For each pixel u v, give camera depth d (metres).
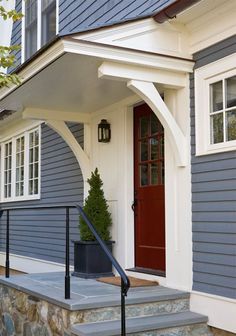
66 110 6.24
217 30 4.30
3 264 10.04
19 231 9.16
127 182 5.62
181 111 4.64
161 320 4.09
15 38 9.34
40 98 5.59
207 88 4.40
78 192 6.91
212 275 4.20
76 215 6.86
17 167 9.49
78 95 5.48
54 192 7.68
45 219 8.00
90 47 4.08
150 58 4.37
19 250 9.12
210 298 4.20
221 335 4.09
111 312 4.11
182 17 4.41
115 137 5.88
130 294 4.38
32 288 4.71
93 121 6.37
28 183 8.82
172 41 4.53
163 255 5.11
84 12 6.73
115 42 4.27
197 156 4.45
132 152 5.69
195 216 4.43
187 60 4.53
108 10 6.12
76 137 6.90
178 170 4.65
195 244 4.42
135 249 5.57
